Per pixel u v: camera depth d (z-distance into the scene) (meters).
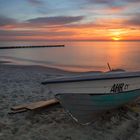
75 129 5.27
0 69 16.44
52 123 5.55
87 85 5.51
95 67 21.16
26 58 30.80
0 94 8.02
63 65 22.25
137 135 5.04
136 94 6.64
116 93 5.94
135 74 6.27
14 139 4.75
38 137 4.85
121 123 5.62
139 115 6.18
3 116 5.95
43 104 6.30
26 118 5.82
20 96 7.86
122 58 30.56
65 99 5.18
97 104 5.52
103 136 4.97
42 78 11.76
